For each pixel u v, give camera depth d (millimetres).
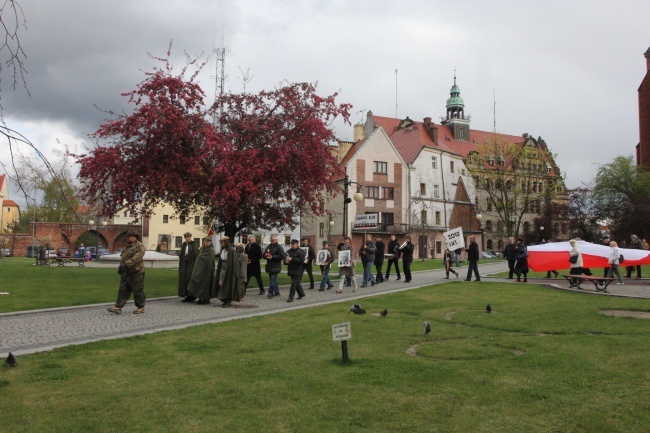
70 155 20703
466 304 14102
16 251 62625
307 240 20281
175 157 20641
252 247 18125
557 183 71188
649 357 7539
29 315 12625
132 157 21125
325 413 5383
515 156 67000
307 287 20703
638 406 5473
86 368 7250
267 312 13148
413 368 7020
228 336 9648
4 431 4938
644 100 67062
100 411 5508
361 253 20578
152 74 21219
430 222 66938
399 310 13031
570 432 4836
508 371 6879
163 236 78375
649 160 66625
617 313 12062
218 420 5230
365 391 6090
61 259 35250
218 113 23344
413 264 40406
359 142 64000
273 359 7715
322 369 7082
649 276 25750
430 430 4918
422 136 74000
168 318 12305
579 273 19125
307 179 22531
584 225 66000
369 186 60781
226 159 20172
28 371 7031
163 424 5133
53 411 5496
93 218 60844
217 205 20891
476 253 22500
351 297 16469
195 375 6875
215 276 15977
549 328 10086
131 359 7777
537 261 24109
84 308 13992
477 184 73312
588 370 6848
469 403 5645
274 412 5438
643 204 59000
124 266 13070
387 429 4953
